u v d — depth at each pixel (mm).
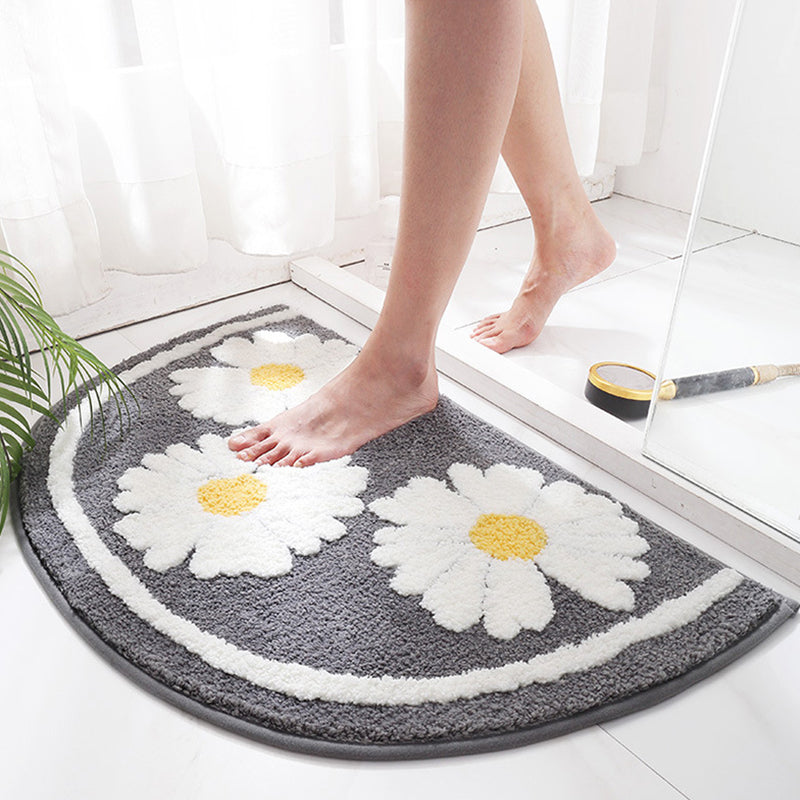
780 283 878
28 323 1021
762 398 917
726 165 899
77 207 1235
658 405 1017
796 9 800
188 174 1312
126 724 753
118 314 1426
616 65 1774
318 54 1314
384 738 733
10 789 693
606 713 758
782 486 920
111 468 1063
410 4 885
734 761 725
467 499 1017
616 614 857
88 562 916
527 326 1332
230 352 1328
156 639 825
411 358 1078
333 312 1489
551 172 1221
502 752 732
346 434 1102
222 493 1018
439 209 956
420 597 875
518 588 884
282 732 741
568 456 1121
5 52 1093
